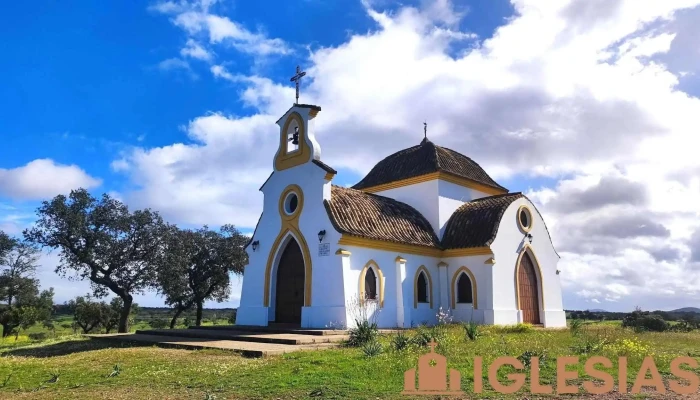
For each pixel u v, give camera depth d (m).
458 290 26.73
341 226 22.52
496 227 26.38
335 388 10.18
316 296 22.64
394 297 24.22
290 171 25.41
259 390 10.27
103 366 13.94
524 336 19.41
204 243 39.75
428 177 29.16
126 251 35.16
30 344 22.91
